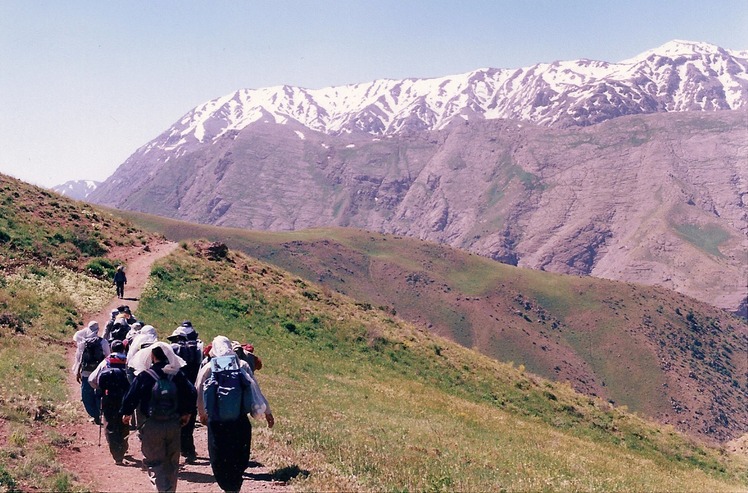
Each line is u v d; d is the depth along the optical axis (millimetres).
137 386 10320
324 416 21766
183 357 12422
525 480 16500
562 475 18297
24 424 13852
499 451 21500
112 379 12664
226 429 10352
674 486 22281
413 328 51844
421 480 13539
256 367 12391
